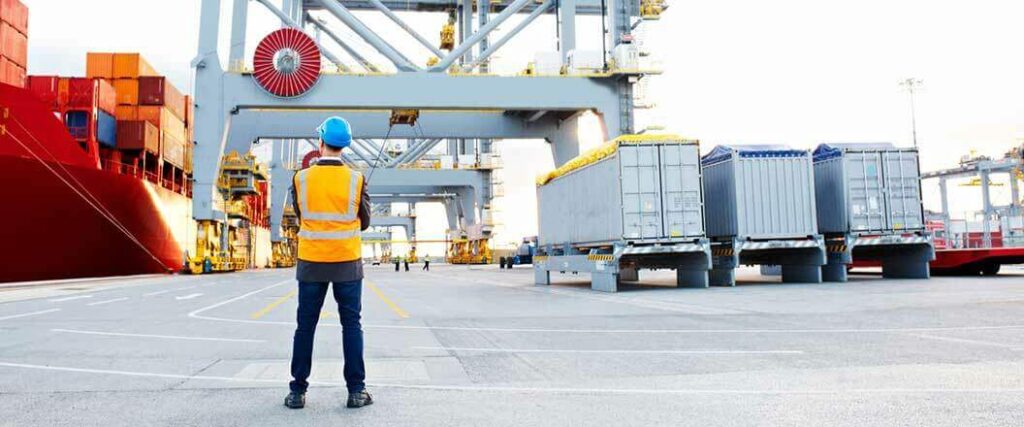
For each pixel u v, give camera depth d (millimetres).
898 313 10398
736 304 12922
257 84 40344
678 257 20562
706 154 22891
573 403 4375
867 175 21391
